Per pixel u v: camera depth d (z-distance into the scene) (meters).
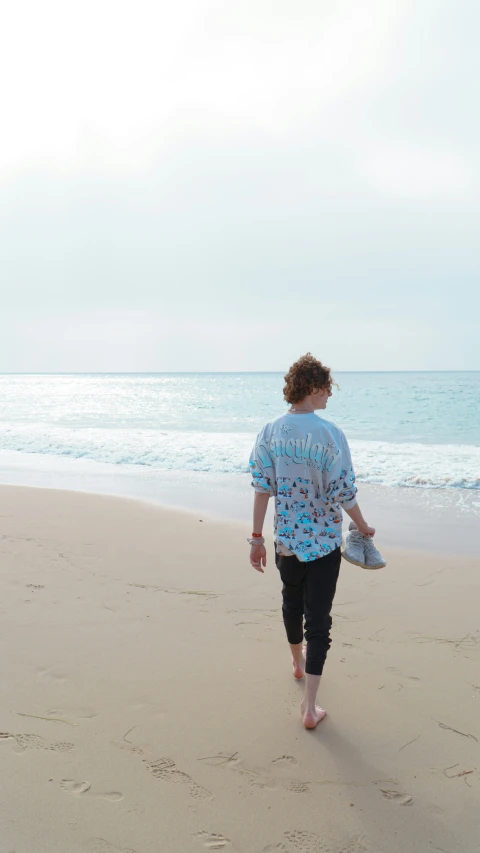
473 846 1.88
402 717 2.61
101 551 5.11
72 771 2.22
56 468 10.54
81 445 12.89
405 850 1.86
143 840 1.89
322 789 2.15
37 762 2.26
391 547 5.34
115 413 23.95
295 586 2.74
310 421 2.60
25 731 2.47
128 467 10.59
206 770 2.24
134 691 2.81
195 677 2.96
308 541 2.57
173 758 2.31
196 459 10.87
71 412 24.50
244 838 1.91
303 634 2.90
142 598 4.02
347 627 3.57
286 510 2.61
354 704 2.72
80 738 2.43
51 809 2.01
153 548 5.21
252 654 3.21
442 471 9.20
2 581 4.33
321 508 2.61
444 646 3.29
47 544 5.30
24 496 7.58
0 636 3.41
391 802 2.08
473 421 19.81
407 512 6.88
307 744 2.42
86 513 6.60
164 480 9.19
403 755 2.35
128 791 2.12
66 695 2.77
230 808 2.04
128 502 7.26
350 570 4.67
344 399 31.78
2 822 1.95
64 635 3.43
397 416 21.98
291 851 1.86
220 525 6.10
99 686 2.85
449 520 6.43
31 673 2.97
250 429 17.16
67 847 1.85
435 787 2.16
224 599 4.01
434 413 23.00
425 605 3.91
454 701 2.73
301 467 2.57
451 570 4.63
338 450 2.54
